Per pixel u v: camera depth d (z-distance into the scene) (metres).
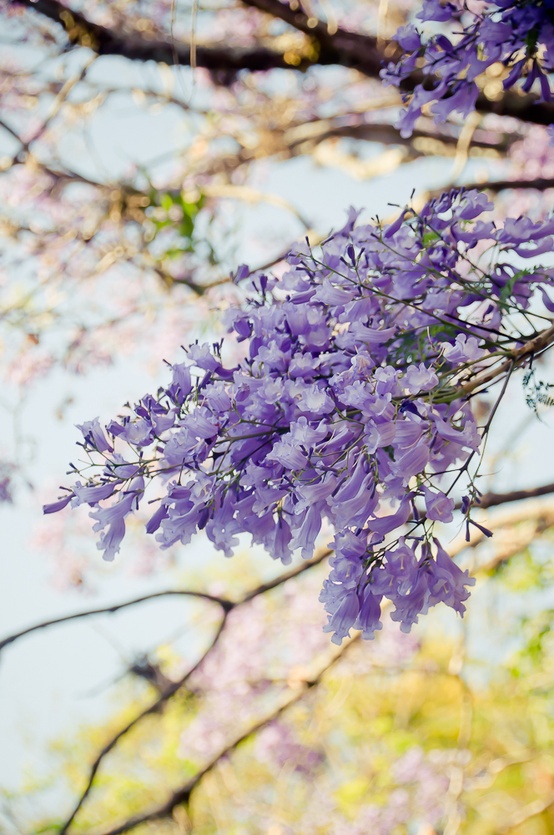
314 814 6.77
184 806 3.95
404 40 1.46
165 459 1.18
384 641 6.19
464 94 1.48
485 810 7.22
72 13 3.26
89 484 1.18
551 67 1.42
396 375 1.11
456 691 7.24
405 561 1.11
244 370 1.23
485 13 1.39
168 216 3.33
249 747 6.74
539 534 4.08
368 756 7.15
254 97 5.12
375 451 1.11
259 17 4.42
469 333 1.28
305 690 4.08
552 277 1.36
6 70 4.68
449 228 1.38
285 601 6.43
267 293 1.34
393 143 4.93
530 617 4.33
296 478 1.11
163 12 4.14
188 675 3.35
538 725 5.65
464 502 1.16
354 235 1.39
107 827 3.90
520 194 5.16
